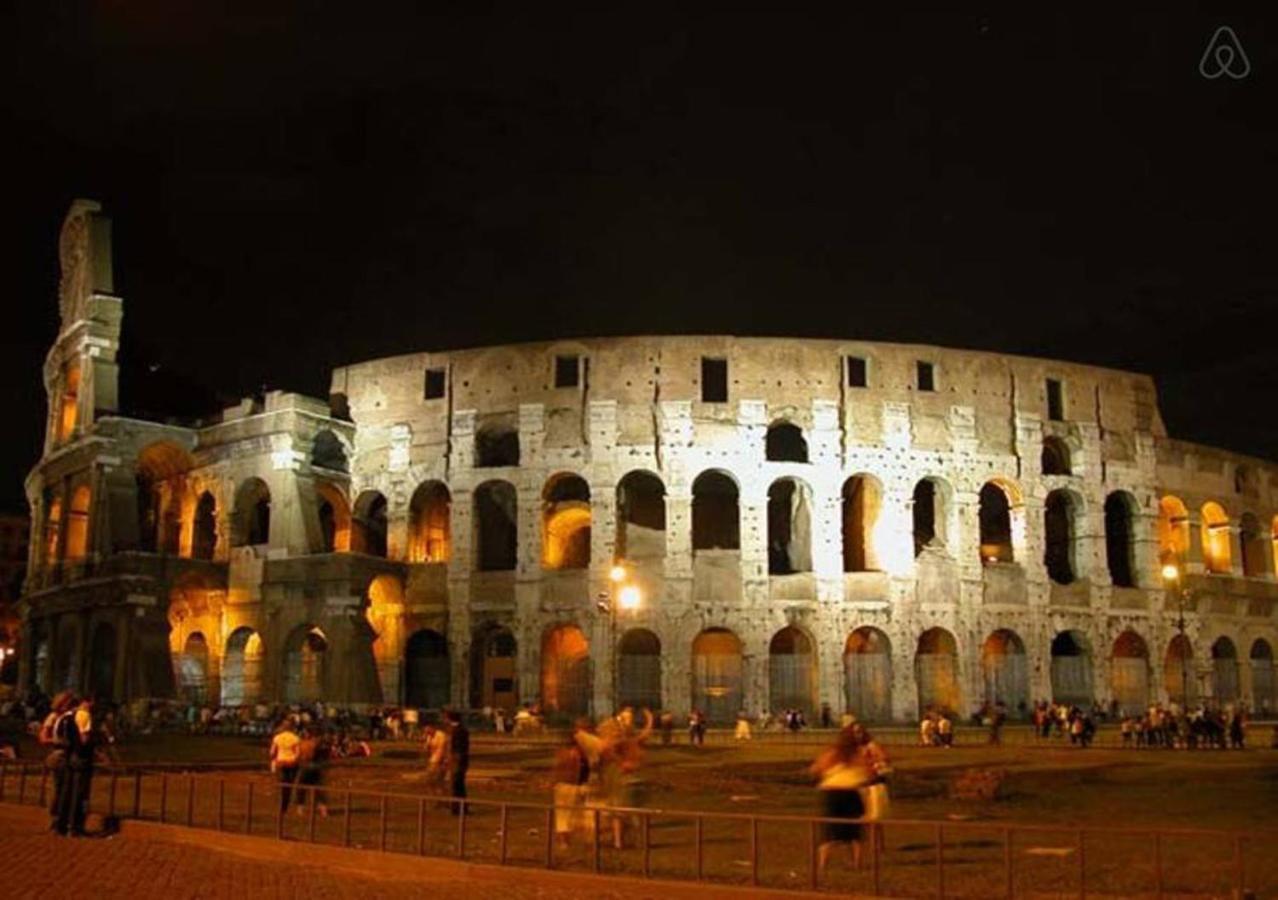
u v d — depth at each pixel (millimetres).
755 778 42281
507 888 20641
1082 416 83875
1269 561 92688
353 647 73062
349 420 83625
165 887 20484
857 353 79000
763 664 74438
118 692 73688
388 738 65500
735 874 22297
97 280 86438
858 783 22297
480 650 78562
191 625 81438
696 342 78062
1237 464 91312
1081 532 82562
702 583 75188
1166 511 88125
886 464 77750
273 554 77875
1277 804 34781
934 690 77500
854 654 76625
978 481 79375
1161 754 52875
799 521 80562
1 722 69562
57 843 25641
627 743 27281
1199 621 86250
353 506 82500
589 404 77562
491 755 52438
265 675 76438
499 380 79812
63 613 82188
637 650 78875
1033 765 46781
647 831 21672
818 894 18781
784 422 77938
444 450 80062
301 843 24438
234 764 46062
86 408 84000
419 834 23516
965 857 24344
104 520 79500
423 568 78875
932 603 76750
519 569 76625
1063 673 80875
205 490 84938
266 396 81625
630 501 82125
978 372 81062
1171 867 23094
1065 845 26359
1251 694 88688
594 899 19641
